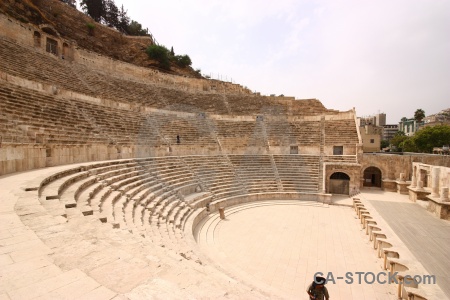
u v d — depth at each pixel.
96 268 4.01
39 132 16.03
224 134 35.66
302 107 46.06
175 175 21.78
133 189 14.98
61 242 4.86
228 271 10.76
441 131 50.62
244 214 20.38
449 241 13.40
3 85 17.09
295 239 15.28
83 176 13.17
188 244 12.16
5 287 3.20
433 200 18.42
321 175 27.97
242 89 53.62
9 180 10.09
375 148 46.88
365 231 16.70
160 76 43.91
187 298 3.39
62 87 24.30
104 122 23.95
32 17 32.81
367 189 28.69
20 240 4.70
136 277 3.84
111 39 47.47
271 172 28.59
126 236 6.84
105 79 34.25
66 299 3.02
